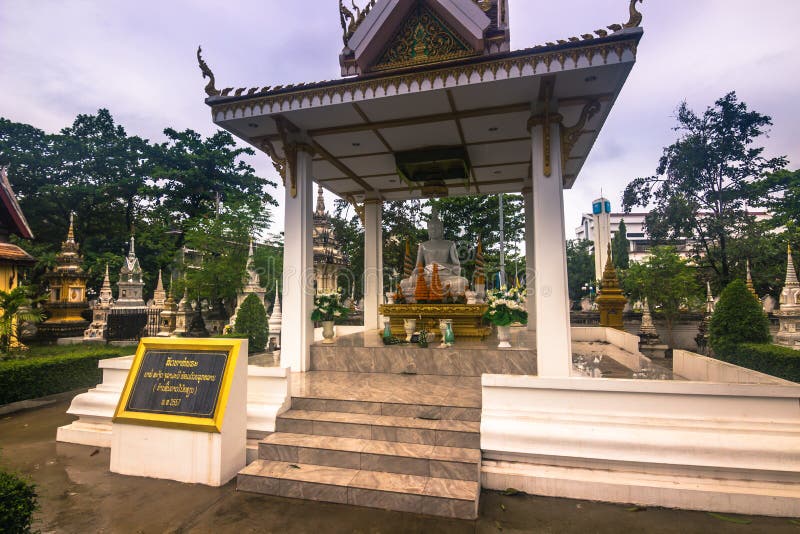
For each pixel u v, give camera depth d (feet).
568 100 19.95
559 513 13.89
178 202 111.14
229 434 16.14
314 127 23.88
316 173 32.07
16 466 17.89
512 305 23.30
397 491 13.96
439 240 35.83
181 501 14.60
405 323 27.17
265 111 21.54
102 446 20.43
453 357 23.07
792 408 14.90
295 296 23.99
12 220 50.80
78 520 13.44
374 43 21.47
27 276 88.53
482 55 18.93
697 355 23.06
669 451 14.71
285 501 14.58
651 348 63.98
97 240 103.86
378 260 37.47
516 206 74.54
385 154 28.68
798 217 84.53
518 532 12.74
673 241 86.74
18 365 29.19
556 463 15.62
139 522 13.33
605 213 134.41
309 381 21.71
